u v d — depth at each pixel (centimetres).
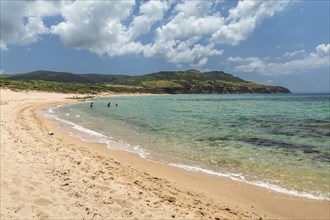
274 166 1400
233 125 2978
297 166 1402
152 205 810
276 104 7888
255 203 959
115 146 1811
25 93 7569
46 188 827
